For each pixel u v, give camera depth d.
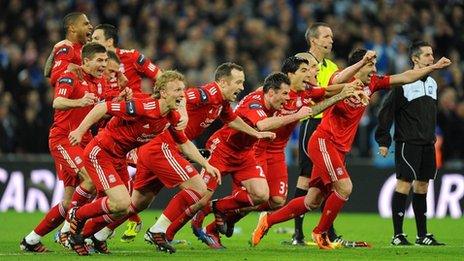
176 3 80.62
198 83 71.00
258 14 79.00
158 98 35.44
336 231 50.97
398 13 80.06
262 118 38.53
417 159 43.09
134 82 44.91
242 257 35.88
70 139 34.94
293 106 40.00
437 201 62.34
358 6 78.69
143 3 80.06
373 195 63.53
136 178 38.12
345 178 40.09
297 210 40.75
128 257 35.59
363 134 68.62
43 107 68.50
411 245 42.62
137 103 35.25
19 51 73.69
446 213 62.28
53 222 38.41
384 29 78.56
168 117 36.00
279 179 41.28
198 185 37.34
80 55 41.31
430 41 77.75
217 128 63.59
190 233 48.09
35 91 69.06
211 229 40.47
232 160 39.97
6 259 34.94
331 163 40.03
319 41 42.84
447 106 68.31
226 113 38.84
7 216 59.12
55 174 64.44
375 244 43.22
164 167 37.16
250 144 39.78
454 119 68.00
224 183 62.97
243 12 79.38
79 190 38.50
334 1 81.25
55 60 40.88
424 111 43.25
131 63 44.59
